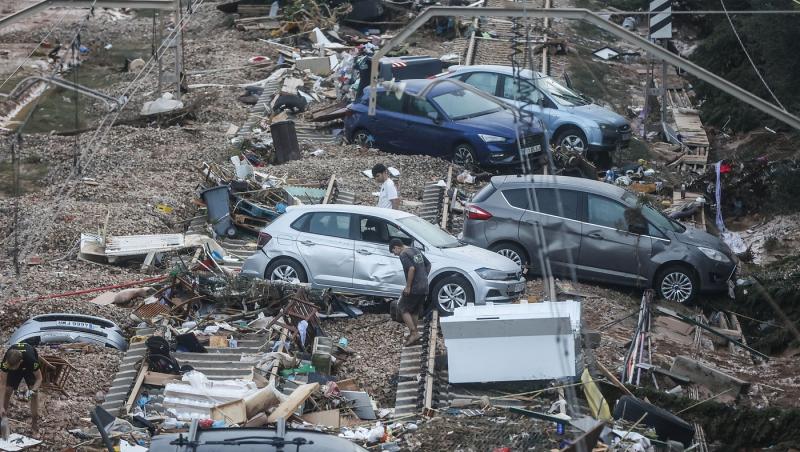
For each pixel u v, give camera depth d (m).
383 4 74.69
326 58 63.34
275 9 77.94
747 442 25.17
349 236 32.12
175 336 28.31
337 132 51.91
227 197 38.78
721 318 33.94
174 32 56.34
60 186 42.44
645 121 54.03
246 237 38.91
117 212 39.22
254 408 23.38
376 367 27.70
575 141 45.91
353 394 25.14
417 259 28.20
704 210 45.41
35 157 48.28
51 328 27.83
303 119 54.00
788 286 35.72
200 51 69.88
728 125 58.22
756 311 35.28
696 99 64.12
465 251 31.64
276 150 47.25
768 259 42.00
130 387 25.28
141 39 77.50
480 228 35.53
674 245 34.81
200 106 55.56
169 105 54.19
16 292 31.88
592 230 35.00
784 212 45.12
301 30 73.06
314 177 43.69
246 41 72.50
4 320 29.69
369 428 23.58
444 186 42.59
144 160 46.62
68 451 21.62
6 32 77.88
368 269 31.62
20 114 57.50
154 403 24.28
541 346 25.47
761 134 54.78
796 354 31.64
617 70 67.94
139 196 41.41
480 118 45.94
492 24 73.12
